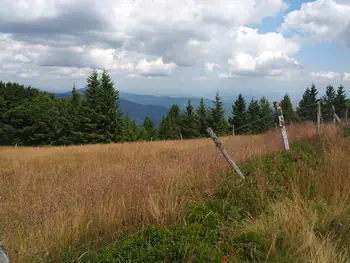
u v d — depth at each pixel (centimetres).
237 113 5097
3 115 5009
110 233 343
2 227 348
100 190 455
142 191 447
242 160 642
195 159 652
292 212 350
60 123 4734
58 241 322
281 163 586
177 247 284
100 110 4041
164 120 5838
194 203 423
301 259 274
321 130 862
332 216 347
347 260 265
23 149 2128
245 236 320
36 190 551
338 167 471
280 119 719
